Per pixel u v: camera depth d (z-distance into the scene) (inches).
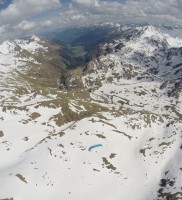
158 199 5856.3
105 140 7568.9
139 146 7770.7
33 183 5585.6
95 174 6333.7
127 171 6697.8
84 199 5605.3
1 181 5433.1
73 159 6584.6
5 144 7071.9
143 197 5999.0
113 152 7185.0
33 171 5920.3
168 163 6939.0
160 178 6520.7
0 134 7495.1
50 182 5738.2
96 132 7795.3
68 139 7283.5
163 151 7362.2
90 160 6697.8
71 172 6195.9
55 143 7017.7
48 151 6663.4
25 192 5305.1
